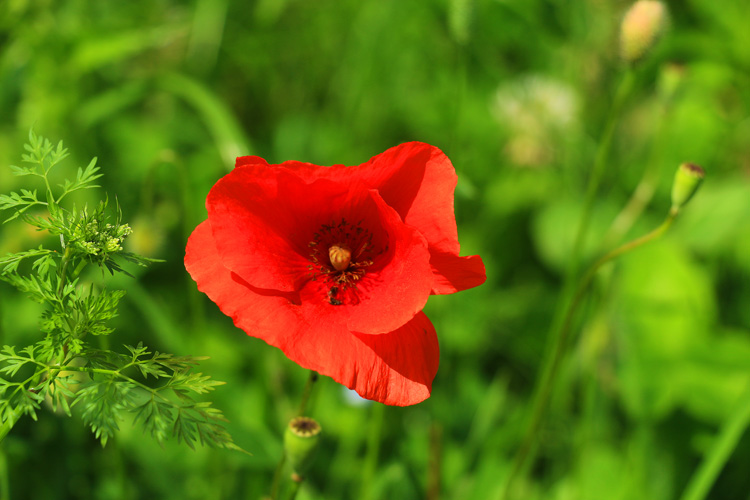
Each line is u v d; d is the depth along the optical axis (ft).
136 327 1.99
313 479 1.92
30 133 1.42
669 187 2.55
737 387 1.94
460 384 2.05
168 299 2.15
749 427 1.93
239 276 1.49
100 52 2.04
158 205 2.27
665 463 1.93
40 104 2.05
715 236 2.31
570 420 1.97
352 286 1.52
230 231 1.49
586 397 1.83
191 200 2.33
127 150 2.40
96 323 1.42
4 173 2.01
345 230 1.54
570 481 1.89
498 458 1.90
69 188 1.42
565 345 1.70
